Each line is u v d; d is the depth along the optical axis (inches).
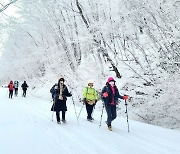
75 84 801.6
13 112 518.0
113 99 345.7
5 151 240.1
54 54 891.4
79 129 346.6
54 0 744.3
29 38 1066.1
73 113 506.3
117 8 585.0
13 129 340.8
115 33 596.4
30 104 697.6
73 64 862.5
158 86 509.0
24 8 844.6
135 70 605.6
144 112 554.9
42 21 856.9
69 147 256.2
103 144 271.3
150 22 490.3
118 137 306.3
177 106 503.2
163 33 476.7
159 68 548.4
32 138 291.3
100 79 725.3
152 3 462.6
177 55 478.6
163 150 256.1
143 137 310.8
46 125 372.8
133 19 506.3
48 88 1010.7
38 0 785.6
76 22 770.2
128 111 586.6
